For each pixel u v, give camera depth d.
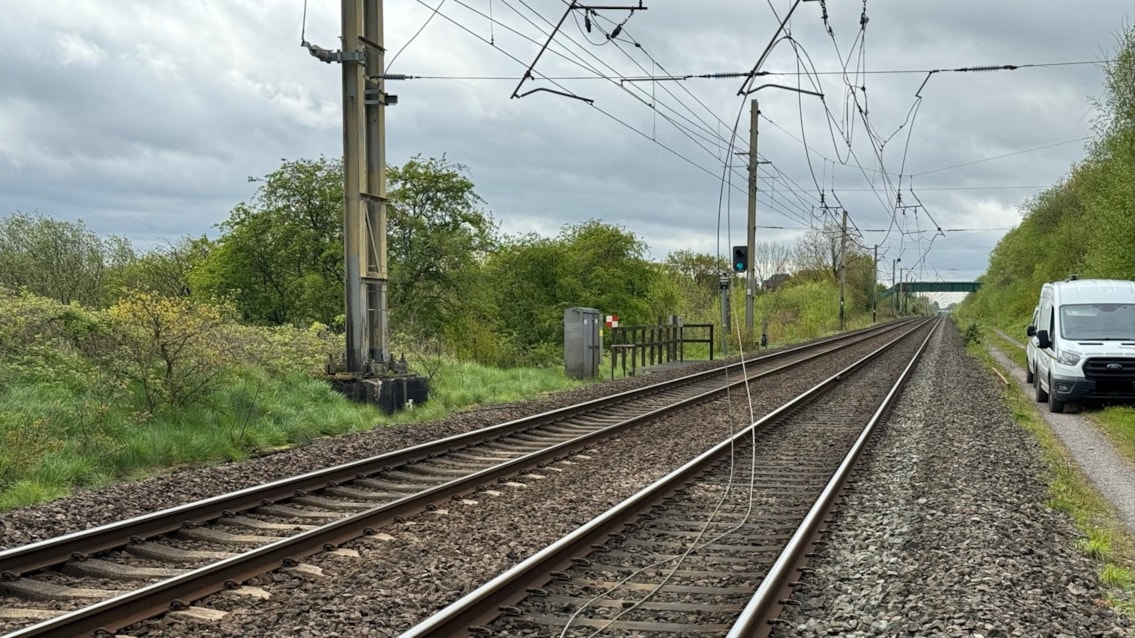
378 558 8.16
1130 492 11.81
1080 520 10.00
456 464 13.12
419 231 32.38
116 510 9.80
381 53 18.84
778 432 16.73
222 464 13.13
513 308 38.06
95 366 15.05
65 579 7.48
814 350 46.41
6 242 28.66
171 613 6.54
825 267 120.25
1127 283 21.78
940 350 46.06
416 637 5.66
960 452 13.87
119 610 6.32
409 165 33.38
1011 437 15.68
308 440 15.23
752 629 6.11
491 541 8.77
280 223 32.38
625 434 16.25
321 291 31.14
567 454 13.93
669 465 13.28
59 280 28.34
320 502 10.38
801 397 21.11
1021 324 65.25
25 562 7.50
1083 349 19.81
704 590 7.16
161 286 31.95
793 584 7.25
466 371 24.73
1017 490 11.14
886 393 23.81
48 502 10.23
